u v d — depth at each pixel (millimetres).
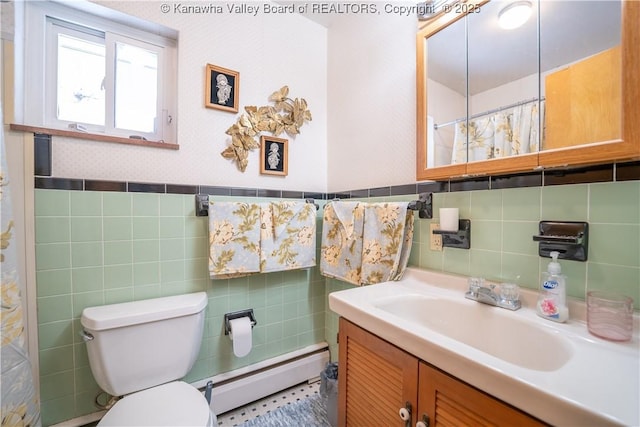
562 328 723
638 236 704
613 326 665
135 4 1278
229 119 1501
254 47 1581
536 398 479
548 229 851
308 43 1783
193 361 1194
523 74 893
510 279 947
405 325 735
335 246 1488
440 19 1124
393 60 1406
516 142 905
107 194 1183
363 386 880
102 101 1313
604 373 527
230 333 1415
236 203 1381
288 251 1508
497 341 838
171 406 936
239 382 1456
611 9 712
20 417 875
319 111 1831
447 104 1105
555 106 817
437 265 1181
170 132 1434
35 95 1168
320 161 1835
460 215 1094
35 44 1170
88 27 1268
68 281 1107
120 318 1036
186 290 1354
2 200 857
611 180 743
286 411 1437
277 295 1631
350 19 1668
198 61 1416
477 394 577
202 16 1429
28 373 910
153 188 1282
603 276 757
